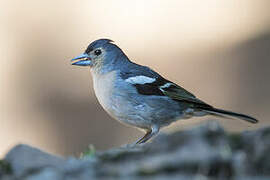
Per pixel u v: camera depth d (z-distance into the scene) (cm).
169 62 1745
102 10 1980
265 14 1948
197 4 2069
